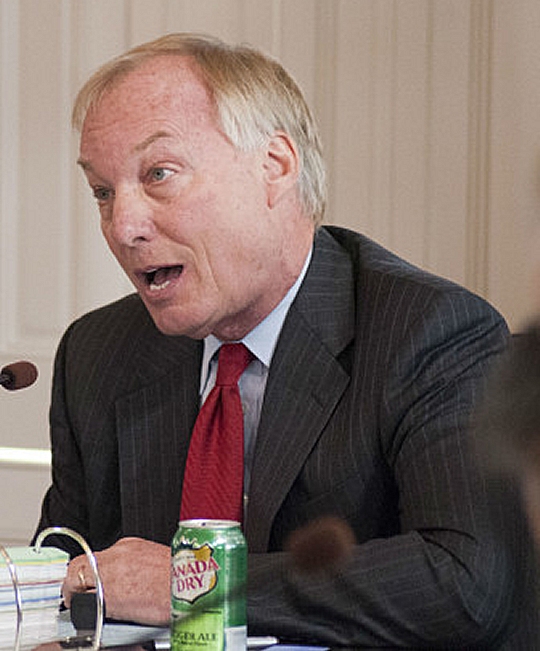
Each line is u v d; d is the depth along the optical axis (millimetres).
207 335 5227
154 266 5051
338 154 10289
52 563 3885
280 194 5184
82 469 5918
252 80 5125
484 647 4184
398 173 10141
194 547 3375
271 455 5074
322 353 5207
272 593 4270
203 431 5258
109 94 5035
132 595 4398
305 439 5059
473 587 4164
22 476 10867
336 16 10297
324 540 1931
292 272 5285
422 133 10070
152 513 5449
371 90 10211
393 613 4223
